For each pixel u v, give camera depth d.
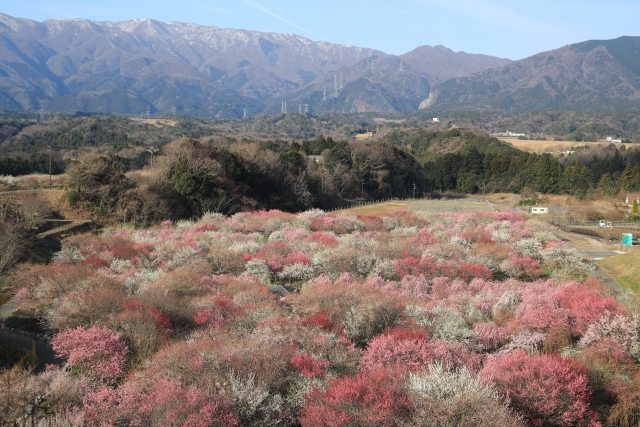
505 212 58.28
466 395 12.34
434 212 62.53
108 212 49.25
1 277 26.50
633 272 33.50
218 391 13.96
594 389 15.07
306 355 16.38
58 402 14.57
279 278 32.28
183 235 42.81
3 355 18.72
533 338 19.11
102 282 25.56
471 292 27.47
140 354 18.09
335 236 43.59
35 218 42.50
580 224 62.66
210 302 23.72
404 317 21.09
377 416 11.85
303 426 12.77
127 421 13.09
